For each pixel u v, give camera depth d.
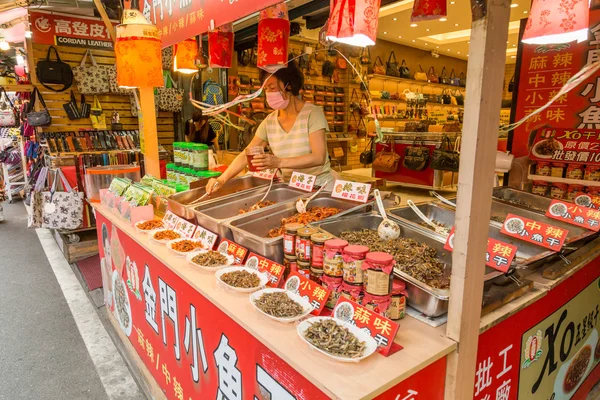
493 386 1.36
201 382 1.69
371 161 7.63
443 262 1.54
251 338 1.27
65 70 4.83
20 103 7.23
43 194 4.16
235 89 6.84
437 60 10.91
